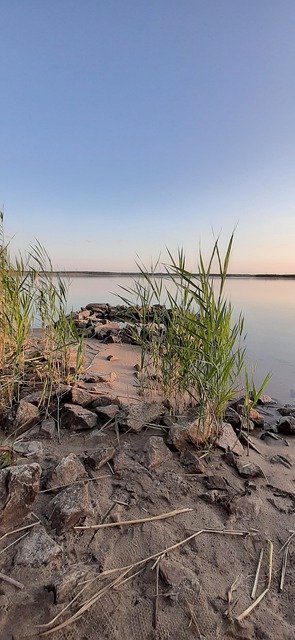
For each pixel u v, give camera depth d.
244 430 3.10
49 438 2.52
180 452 2.46
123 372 4.36
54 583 1.45
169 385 3.06
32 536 1.67
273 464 2.53
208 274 2.59
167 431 2.65
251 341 7.10
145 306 3.55
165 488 2.10
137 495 2.02
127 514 1.89
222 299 2.56
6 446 2.35
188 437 2.52
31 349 3.99
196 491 2.11
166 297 3.11
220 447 2.58
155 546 1.71
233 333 2.78
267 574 1.62
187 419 2.78
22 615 1.35
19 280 3.43
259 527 1.88
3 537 1.67
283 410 3.65
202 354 2.59
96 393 3.29
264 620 1.41
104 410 2.81
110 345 5.91
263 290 22.44
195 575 1.58
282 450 2.81
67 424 2.66
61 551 1.61
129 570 1.57
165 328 3.27
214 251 2.55
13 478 1.81
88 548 1.67
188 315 2.89
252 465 2.38
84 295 15.59
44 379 3.37
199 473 2.27
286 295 18.02
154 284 3.40
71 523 1.76
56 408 2.85
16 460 2.22
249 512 1.97
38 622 1.33
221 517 1.94
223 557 1.69
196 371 2.71
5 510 1.73
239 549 1.75
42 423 2.65
